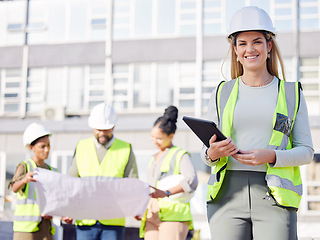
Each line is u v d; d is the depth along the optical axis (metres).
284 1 12.88
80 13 14.23
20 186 4.34
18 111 14.16
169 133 4.51
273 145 2.47
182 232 4.24
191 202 11.15
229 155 2.42
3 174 12.86
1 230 6.75
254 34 2.51
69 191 4.13
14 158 12.95
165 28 13.72
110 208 4.16
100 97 13.91
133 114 13.66
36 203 4.57
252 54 2.52
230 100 2.59
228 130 2.54
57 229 7.24
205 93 13.20
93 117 4.46
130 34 13.88
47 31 14.32
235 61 2.69
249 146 2.51
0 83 14.35
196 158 11.88
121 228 4.35
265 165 2.46
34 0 14.43
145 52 13.73
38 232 4.56
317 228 10.52
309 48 12.70
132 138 12.31
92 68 14.02
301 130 2.52
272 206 2.43
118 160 4.46
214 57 13.23
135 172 4.53
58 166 12.59
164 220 4.25
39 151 4.70
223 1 13.33
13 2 14.59
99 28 14.09
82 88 14.01
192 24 13.57
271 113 2.50
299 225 10.58
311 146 2.52
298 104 2.52
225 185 2.52
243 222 2.49
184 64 13.55
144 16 13.84
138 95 13.73
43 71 14.23
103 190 4.11
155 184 4.46
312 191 11.09
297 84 2.56
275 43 2.59
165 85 13.59
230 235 2.50
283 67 2.63
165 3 13.75
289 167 2.49
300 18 12.85
